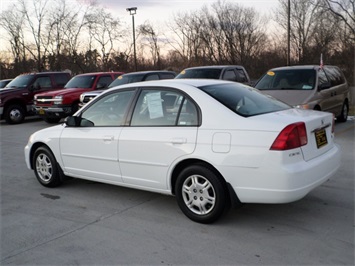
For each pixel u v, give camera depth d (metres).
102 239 3.99
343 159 6.88
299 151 3.80
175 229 4.16
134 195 5.37
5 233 4.22
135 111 4.78
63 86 15.87
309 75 9.51
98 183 6.00
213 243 3.79
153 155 4.46
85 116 5.32
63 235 4.12
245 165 3.83
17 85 15.20
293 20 36.69
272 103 4.72
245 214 4.47
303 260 3.40
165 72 14.38
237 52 42.19
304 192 3.80
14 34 37.66
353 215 4.38
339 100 10.66
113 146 4.85
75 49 38.41
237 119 3.99
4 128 13.58
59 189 5.78
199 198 4.21
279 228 4.07
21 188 5.93
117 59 40.03
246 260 3.44
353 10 31.06
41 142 5.84
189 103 4.33
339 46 32.22
